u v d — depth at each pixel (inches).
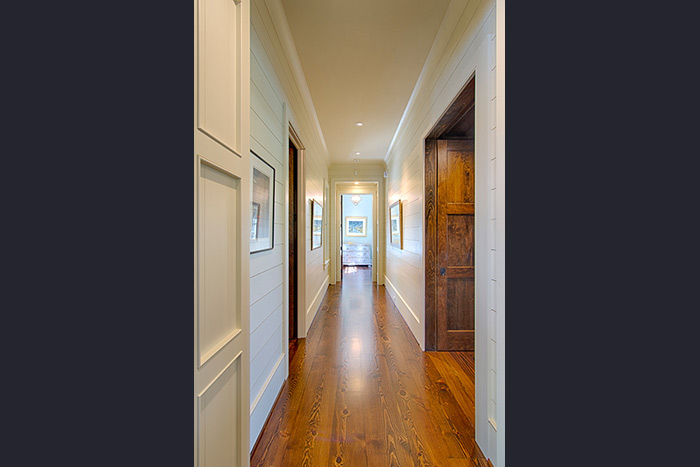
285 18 91.2
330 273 305.4
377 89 136.4
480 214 70.0
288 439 72.6
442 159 125.1
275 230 91.3
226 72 41.3
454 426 77.7
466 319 128.0
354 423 78.8
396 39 101.3
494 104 63.7
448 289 127.2
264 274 79.2
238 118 45.1
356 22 93.2
